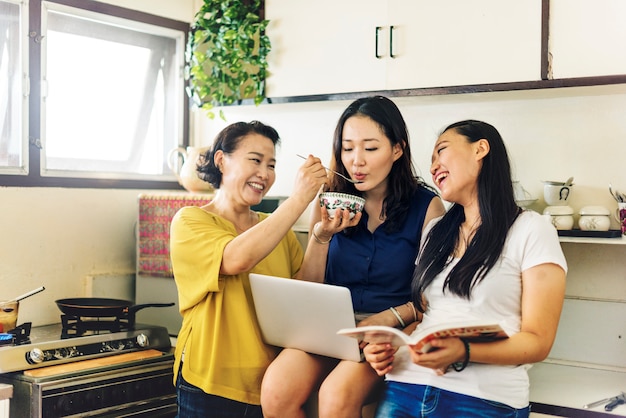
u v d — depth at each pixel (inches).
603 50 90.9
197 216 87.5
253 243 80.7
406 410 75.1
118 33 121.6
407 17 102.2
